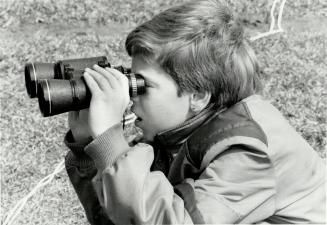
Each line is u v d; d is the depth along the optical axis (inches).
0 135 169.8
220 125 101.3
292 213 106.5
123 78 101.0
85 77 101.1
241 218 98.2
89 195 116.1
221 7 106.8
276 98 181.2
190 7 104.4
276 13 226.8
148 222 94.6
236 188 97.7
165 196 95.3
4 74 194.7
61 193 154.3
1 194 154.1
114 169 97.0
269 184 100.9
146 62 102.0
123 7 230.7
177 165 106.6
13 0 232.2
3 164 161.3
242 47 106.5
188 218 94.7
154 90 102.3
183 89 102.6
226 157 99.0
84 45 209.2
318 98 182.2
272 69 193.6
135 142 125.5
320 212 109.4
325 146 165.9
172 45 100.3
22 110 178.7
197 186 98.6
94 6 231.6
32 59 202.1
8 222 147.3
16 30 223.0
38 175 158.9
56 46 207.9
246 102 105.8
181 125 105.6
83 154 112.3
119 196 95.8
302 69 194.5
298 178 106.0
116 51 205.2
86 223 147.5
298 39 210.4
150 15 227.5
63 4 232.5
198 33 101.4
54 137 169.2
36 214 149.4
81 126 111.5
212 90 104.2
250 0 229.5
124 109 101.1
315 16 227.0
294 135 106.8
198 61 101.4
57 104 99.9
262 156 98.8
